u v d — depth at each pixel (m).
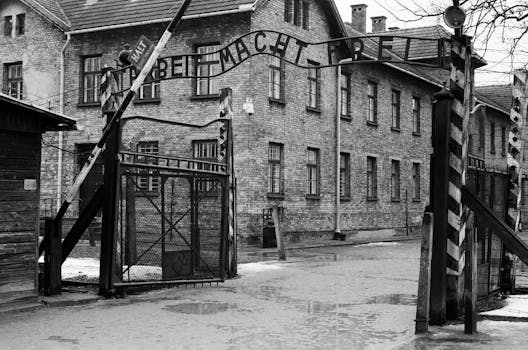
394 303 10.97
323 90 28.09
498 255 11.58
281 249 18.81
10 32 28.50
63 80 27.23
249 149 23.56
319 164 27.89
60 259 11.15
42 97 27.62
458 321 9.02
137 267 14.04
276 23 24.98
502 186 11.95
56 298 10.73
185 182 18.27
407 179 35.47
